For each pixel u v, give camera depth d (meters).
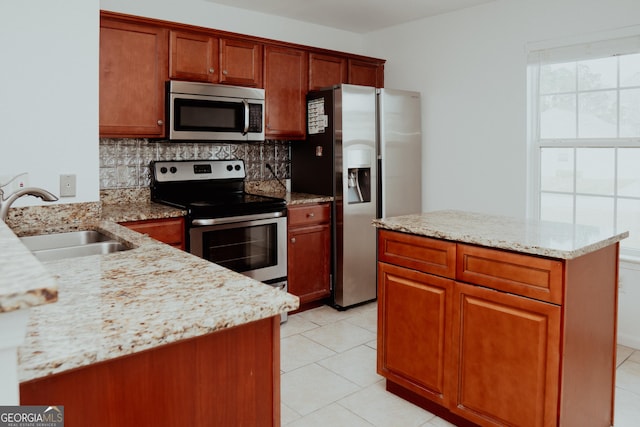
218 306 1.05
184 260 1.52
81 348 0.82
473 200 3.88
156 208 3.09
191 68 3.23
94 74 2.26
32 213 2.15
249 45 3.51
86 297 1.11
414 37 4.21
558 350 1.71
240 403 1.10
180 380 1.00
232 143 3.83
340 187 3.67
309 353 2.91
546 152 3.50
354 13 3.97
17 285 0.63
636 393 2.44
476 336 1.96
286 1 3.65
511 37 3.58
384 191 3.88
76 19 2.19
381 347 2.39
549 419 1.75
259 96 3.54
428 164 4.17
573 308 1.75
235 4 3.71
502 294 1.86
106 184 3.25
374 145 3.81
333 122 3.66
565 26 3.30
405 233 2.22
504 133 3.66
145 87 3.05
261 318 1.06
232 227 3.17
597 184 3.26
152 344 0.89
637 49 2.99
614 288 2.10
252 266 3.32
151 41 3.06
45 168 2.17
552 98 3.44
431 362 2.14
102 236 2.16
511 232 2.04
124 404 0.93
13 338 0.65
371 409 2.27
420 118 4.10
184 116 3.17
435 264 2.10
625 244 3.15
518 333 1.82
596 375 1.98
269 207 3.34
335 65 4.05
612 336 2.11
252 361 1.11
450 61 3.96
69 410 0.87
